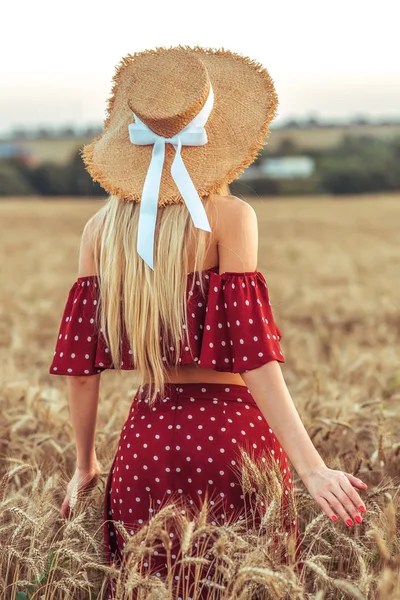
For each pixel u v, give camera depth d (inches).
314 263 903.1
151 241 115.1
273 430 115.3
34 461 166.9
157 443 118.6
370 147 3836.1
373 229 1588.3
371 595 117.6
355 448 165.6
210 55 124.8
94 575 132.6
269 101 120.0
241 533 118.0
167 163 118.0
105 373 268.8
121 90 128.1
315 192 3535.9
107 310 121.6
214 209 117.7
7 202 2758.4
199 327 118.1
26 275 786.8
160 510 116.7
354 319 489.1
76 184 3395.7
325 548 134.6
